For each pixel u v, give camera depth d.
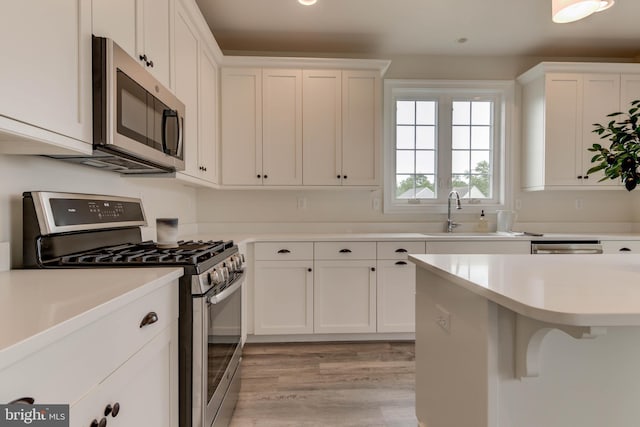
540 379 1.02
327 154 2.98
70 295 0.84
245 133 2.94
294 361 2.44
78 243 1.42
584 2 1.48
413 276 2.78
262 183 2.96
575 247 2.85
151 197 2.29
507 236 2.86
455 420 1.22
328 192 3.33
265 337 2.80
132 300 0.89
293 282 2.73
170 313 1.17
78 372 0.70
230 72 2.92
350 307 2.76
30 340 0.56
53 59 0.99
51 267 1.22
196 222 3.21
